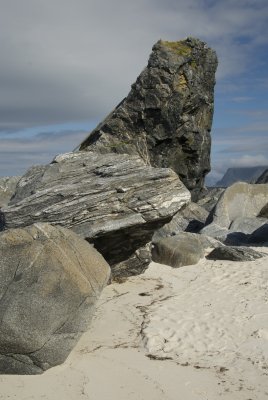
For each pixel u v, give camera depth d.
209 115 28.84
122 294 14.91
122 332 11.62
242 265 18.64
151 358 10.08
